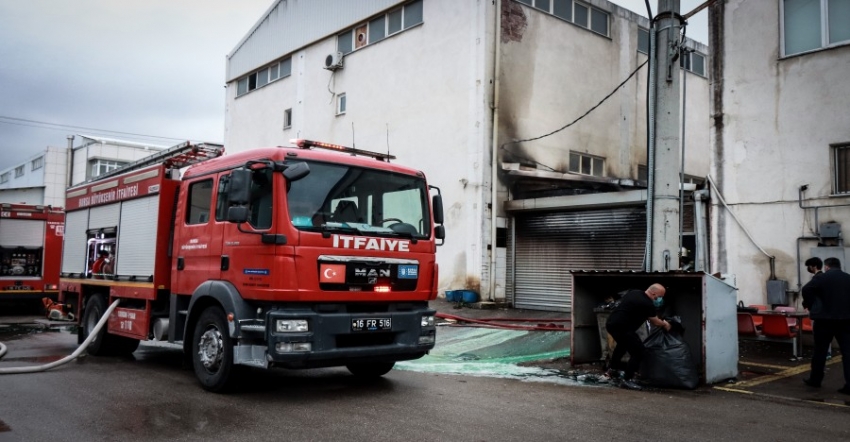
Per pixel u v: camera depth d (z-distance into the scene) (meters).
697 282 9.02
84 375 8.45
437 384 8.09
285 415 6.20
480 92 18.08
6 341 12.62
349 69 23.20
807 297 8.04
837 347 10.97
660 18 9.66
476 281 17.75
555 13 20.16
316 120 24.67
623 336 8.29
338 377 8.55
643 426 5.95
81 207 11.49
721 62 13.32
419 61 20.25
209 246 7.66
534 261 18.00
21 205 18.67
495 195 18.05
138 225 9.35
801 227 12.02
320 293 6.78
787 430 5.93
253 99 28.80
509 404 6.85
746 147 12.85
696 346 9.00
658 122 9.57
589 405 6.88
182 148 9.08
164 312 8.88
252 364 6.83
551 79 19.72
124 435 5.40
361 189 7.46
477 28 18.34
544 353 10.62
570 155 20.11
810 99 12.09
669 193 9.44
